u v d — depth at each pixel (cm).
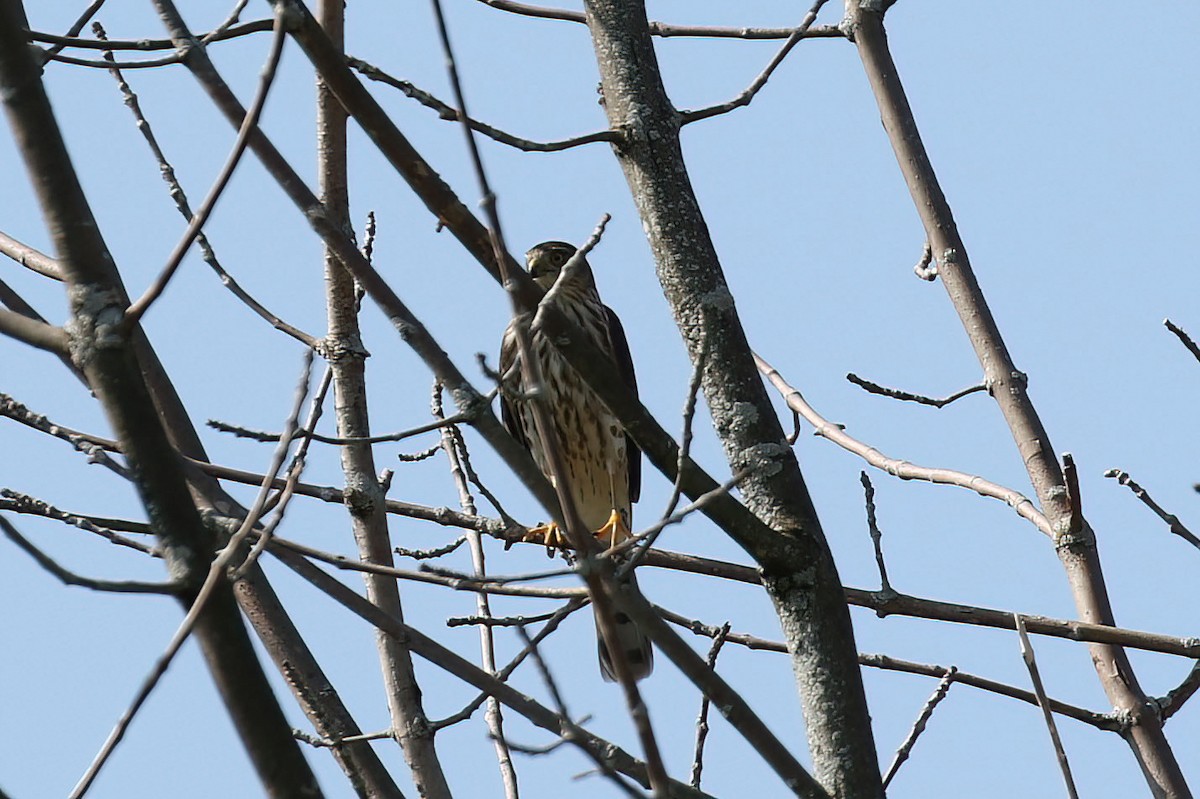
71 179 660
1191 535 1042
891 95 1273
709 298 1002
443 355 806
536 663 680
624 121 1026
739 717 833
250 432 845
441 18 656
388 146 849
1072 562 1142
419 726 1085
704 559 1119
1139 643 1097
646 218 1019
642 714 627
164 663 618
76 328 654
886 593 1106
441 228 869
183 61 818
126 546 818
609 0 1056
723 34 1285
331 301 1185
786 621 967
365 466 1160
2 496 920
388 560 1150
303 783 643
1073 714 1096
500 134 935
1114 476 1061
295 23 828
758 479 980
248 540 851
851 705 946
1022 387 1208
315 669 996
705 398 1000
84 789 609
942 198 1256
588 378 912
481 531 1144
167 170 1056
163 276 655
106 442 907
